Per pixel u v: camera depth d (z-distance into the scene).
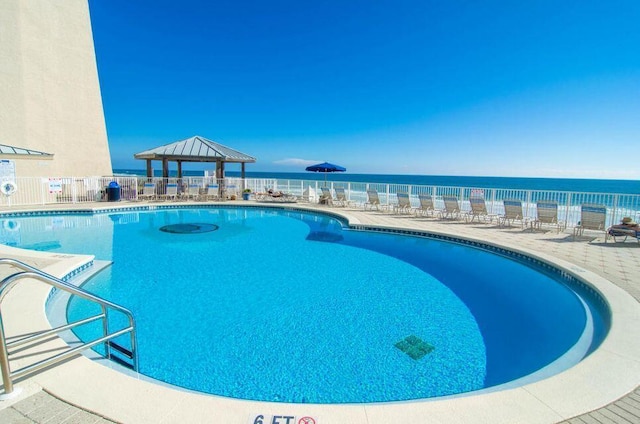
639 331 3.67
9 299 4.31
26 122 16.52
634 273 5.89
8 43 16.02
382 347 4.15
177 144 17.84
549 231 10.02
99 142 20.20
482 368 3.73
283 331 4.55
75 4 18.78
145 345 4.14
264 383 3.46
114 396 2.47
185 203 16.52
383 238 10.26
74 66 18.78
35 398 2.42
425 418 2.29
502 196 13.02
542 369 3.49
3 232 10.68
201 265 7.51
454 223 11.42
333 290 6.08
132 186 17.25
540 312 5.25
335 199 16.81
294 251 8.79
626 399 2.52
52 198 15.59
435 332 4.57
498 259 8.05
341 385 3.43
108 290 5.96
